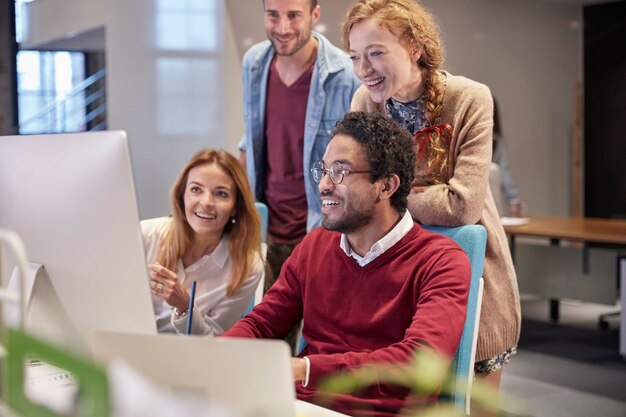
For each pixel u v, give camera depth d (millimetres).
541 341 5465
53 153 1328
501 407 908
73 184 1303
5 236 956
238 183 2213
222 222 2193
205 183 2176
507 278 2178
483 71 7176
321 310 1814
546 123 7750
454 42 6910
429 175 2145
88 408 711
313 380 1428
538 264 5918
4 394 830
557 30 7727
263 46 3389
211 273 2244
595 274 5613
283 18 3182
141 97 6098
